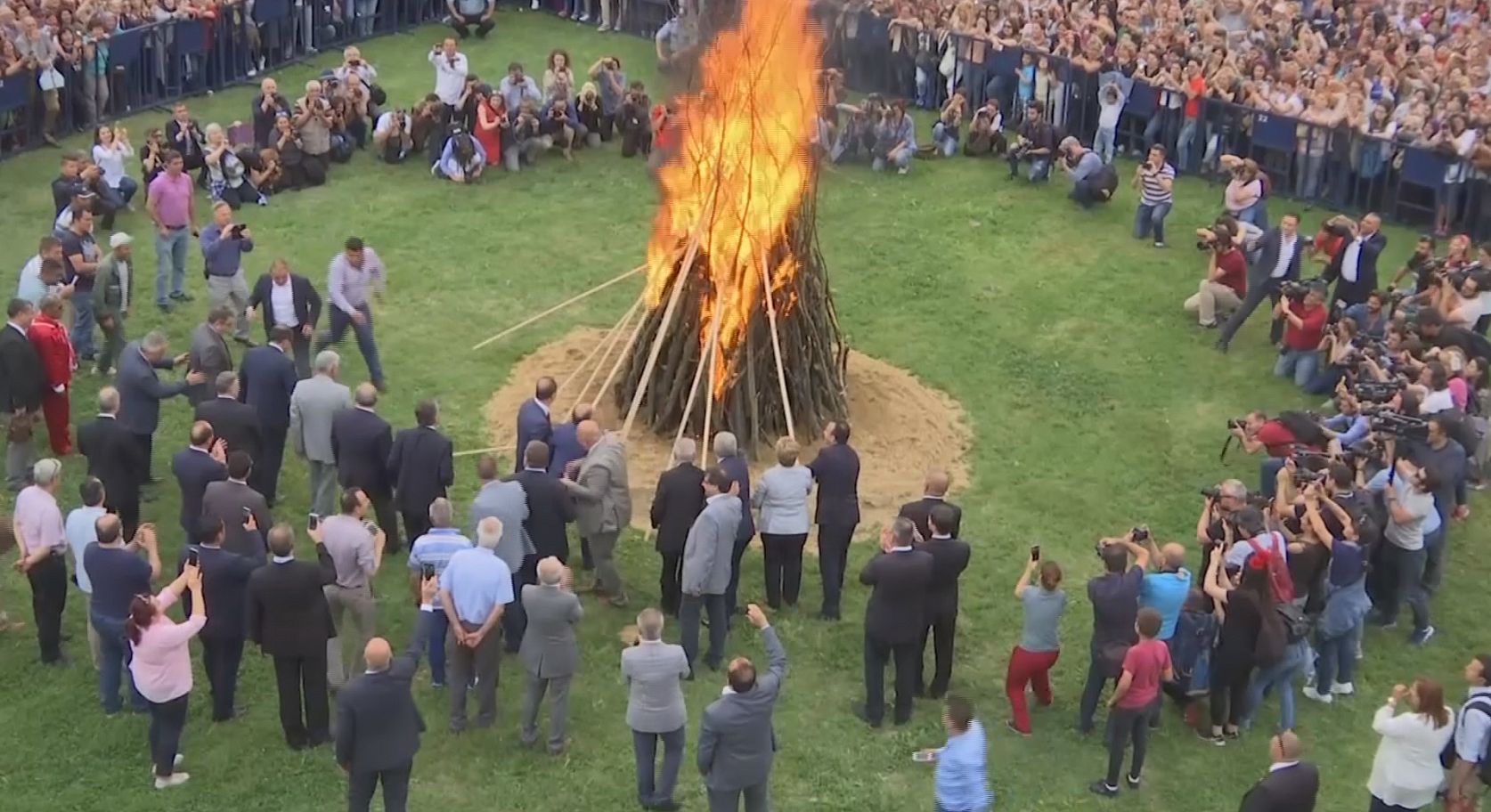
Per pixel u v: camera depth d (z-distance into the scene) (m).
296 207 25.92
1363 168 26.97
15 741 14.27
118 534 14.06
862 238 25.73
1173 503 19.02
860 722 15.08
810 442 19.28
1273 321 22.80
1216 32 29.41
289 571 13.68
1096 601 14.59
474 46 33.72
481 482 17.50
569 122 28.23
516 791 13.93
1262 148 28.03
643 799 13.70
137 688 13.57
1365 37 30.05
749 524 15.90
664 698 13.30
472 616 14.02
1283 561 14.89
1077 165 27.23
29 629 15.84
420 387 20.61
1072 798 14.24
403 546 17.28
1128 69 28.91
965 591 17.16
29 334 17.89
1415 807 13.33
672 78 22.03
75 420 19.44
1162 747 15.01
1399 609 17.06
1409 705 15.59
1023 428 20.47
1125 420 20.81
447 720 14.74
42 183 26.08
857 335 22.55
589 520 16.00
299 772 14.01
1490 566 18.41
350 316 20.06
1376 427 17.45
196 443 15.61
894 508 18.38
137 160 27.06
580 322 22.52
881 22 31.00
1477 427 19.09
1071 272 24.92
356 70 28.19
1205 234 23.16
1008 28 30.38
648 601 16.64
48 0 27.78
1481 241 25.92
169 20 29.36
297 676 14.07
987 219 26.66
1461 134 25.88
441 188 27.00
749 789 12.84
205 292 22.89
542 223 25.83
